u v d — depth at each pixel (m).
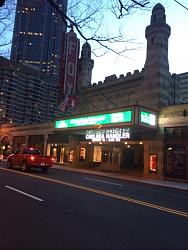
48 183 16.12
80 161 38.31
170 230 7.67
